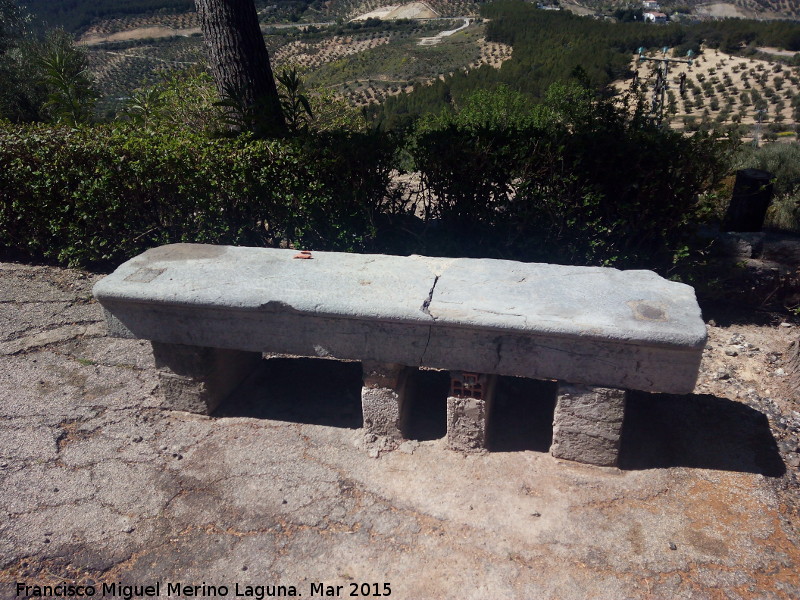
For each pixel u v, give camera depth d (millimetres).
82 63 12180
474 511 3055
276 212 5180
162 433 3662
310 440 3578
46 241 6102
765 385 3990
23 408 3883
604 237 4762
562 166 4570
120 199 5504
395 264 3660
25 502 3150
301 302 3201
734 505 3029
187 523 3023
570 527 2943
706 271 4789
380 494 3178
